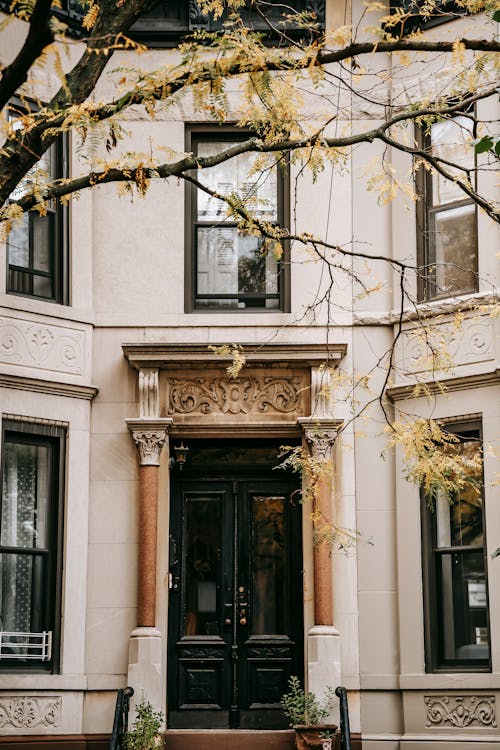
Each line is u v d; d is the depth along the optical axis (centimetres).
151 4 984
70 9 1366
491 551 1245
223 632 1344
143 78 905
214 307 1394
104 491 1335
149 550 1305
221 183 1414
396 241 1366
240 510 1371
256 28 1408
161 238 1385
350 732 1272
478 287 1305
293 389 1354
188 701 1330
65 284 1356
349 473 1331
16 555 1298
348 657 1294
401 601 1296
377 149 1389
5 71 788
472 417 1283
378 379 1345
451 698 1253
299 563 1353
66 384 1323
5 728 1238
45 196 934
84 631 1303
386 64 1399
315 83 960
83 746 1270
